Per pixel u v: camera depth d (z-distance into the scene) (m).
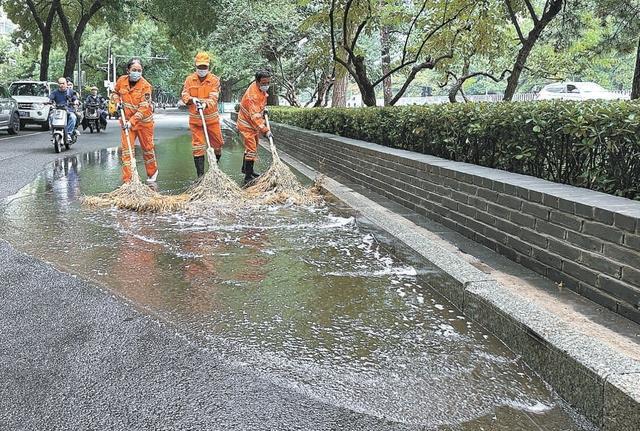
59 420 3.00
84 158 14.66
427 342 3.98
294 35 26.55
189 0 28.56
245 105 10.45
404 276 5.41
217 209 8.22
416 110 8.56
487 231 5.57
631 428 2.77
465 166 6.54
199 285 5.07
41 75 31.20
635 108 4.56
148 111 10.37
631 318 3.72
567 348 3.27
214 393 3.27
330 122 13.63
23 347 3.81
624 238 3.77
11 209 8.09
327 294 4.91
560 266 4.45
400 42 24.38
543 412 3.13
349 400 3.23
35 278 5.17
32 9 30.81
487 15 13.13
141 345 3.86
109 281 5.13
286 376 3.48
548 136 5.39
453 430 2.96
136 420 3.00
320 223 7.50
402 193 7.88
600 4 13.88
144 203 8.08
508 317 3.88
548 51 16.69
